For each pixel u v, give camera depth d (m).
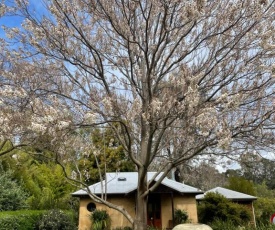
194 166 10.15
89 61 6.71
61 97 6.44
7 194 13.52
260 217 18.53
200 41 6.11
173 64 6.26
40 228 12.14
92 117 5.21
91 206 15.76
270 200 20.25
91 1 5.61
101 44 6.78
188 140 5.94
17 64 6.25
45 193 16.91
